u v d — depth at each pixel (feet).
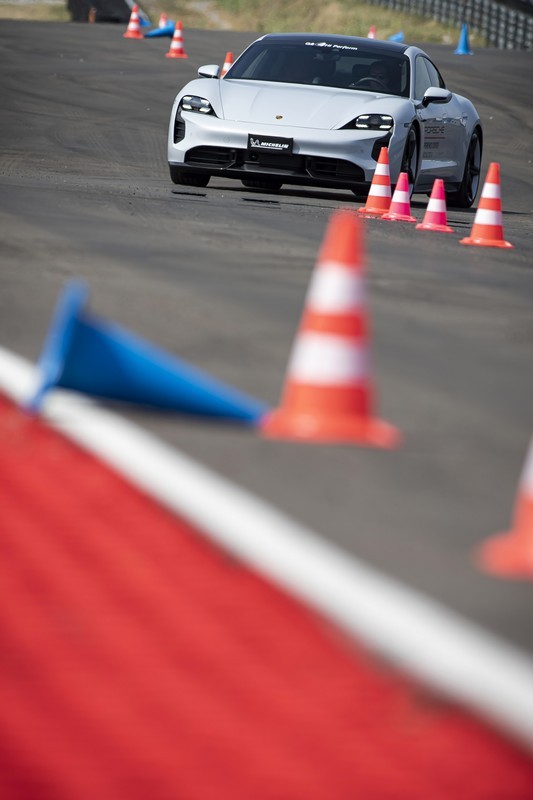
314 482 36.52
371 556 30.78
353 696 24.13
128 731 22.56
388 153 122.72
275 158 122.72
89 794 20.52
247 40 307.58
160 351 50.88
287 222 101.45
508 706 23.65
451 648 25.70
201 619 27.25
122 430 40.75
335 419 41.75
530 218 135.03
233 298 64.34
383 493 35.88
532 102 245.65
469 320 64.13
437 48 335.88
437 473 38.14
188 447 39.32
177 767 21.42
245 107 124.67
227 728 22.79
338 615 27.22
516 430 43.65
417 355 54.75
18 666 24.88
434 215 109.09
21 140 166.50
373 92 130.62
